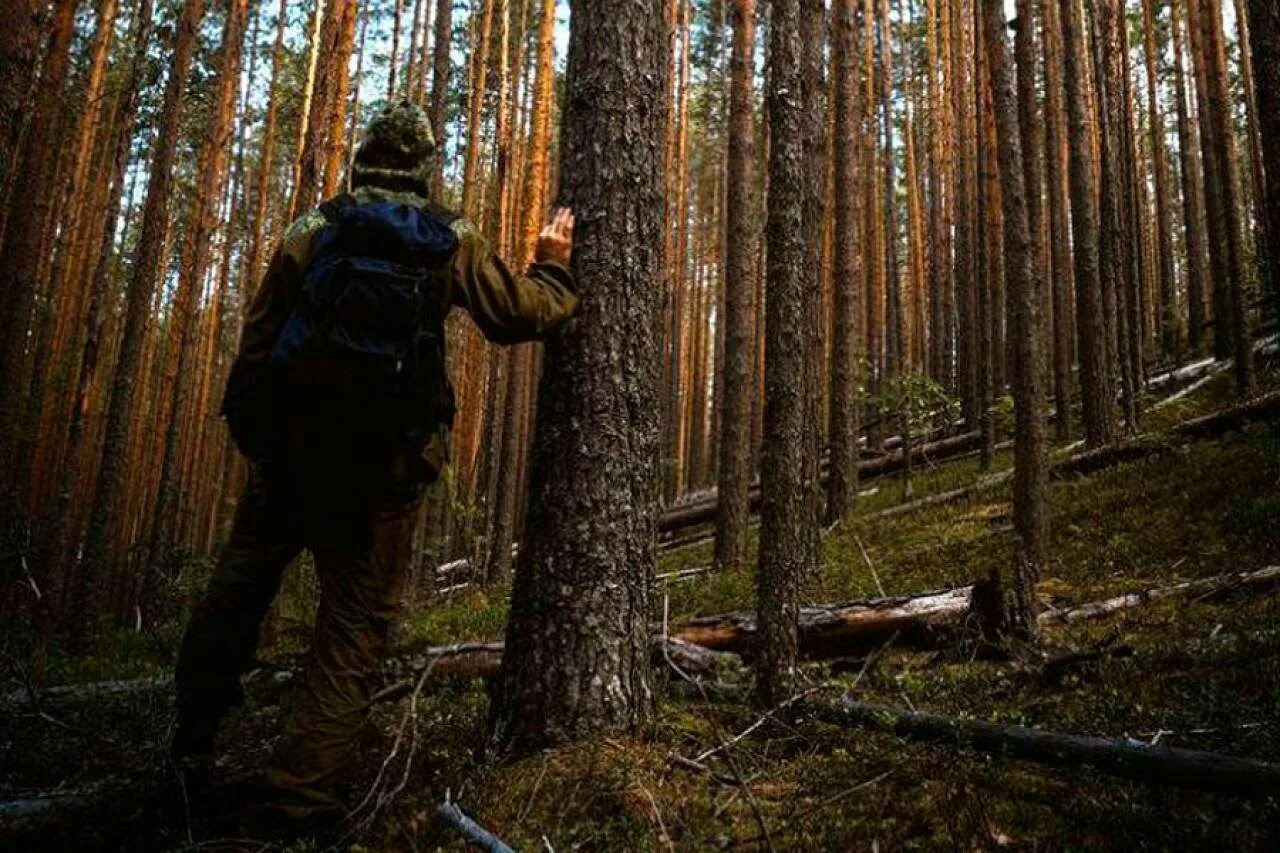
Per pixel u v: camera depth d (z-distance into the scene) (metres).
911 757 3.13
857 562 10.25
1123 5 17.70
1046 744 3.04
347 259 2.43
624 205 3.31
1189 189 19.69
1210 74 14.83
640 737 3.05
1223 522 8.02
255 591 2.97
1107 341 14.61
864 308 25.02
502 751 3.05
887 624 5.58
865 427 17.22
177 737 3.03
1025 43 12.99
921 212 26.83
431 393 2.59
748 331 12.27
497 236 16.72
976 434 18.05
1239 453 9.88
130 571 21.75
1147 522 8.80
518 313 2.79
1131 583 7.23
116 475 12.27
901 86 30.83
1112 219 14.78
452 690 4.45
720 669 4.32
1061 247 15.88
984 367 16.00
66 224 17.11
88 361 13.20
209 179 16.78
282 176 29.88
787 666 3.65
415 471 2.70
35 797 3.10
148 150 24.19
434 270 2.58
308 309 2.44
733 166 12.77
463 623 8.84
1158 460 10.88
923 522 12.02
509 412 15.47
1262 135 5.22
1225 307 16.38
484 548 15.70
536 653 3.09
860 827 2.64
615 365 3.22
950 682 4.55
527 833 2.57
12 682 5.00
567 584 3.10
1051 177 16.31
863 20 26.83
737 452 11.86
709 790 2.88
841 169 13.54
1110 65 16.39
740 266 12.44
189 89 19.69
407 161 2.89
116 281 26.08
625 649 3.13
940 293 23.33
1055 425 16.09
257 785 3.00
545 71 14.70
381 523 2.81
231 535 3.00
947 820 2.62
